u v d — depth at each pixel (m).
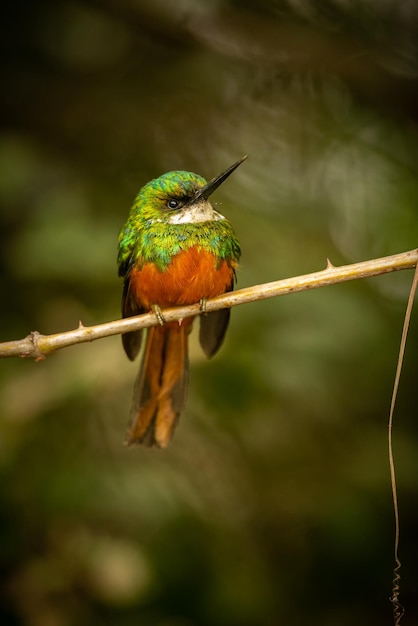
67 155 9.60
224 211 9.10
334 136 9.67
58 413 8.30
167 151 9.79
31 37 9.66
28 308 8.74
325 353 7.84
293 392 8.22
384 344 8.86
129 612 8.02
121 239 6.84
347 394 9.09
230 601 8.38
